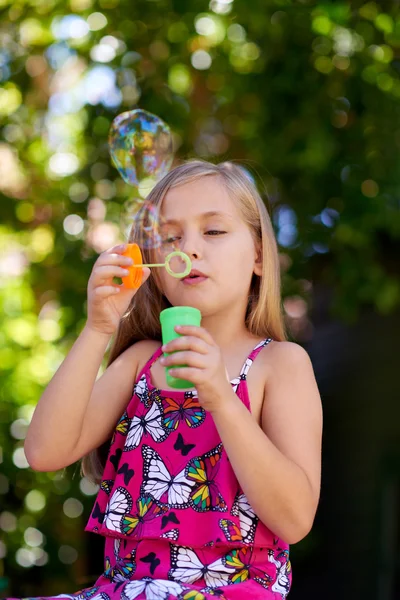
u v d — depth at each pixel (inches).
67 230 203.6
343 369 281.7
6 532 212.2
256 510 69.0
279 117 199.8
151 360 80.5
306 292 212.8
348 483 273.6
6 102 203.2
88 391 74.2
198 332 66.6
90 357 74.4
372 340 268.4
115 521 73.2
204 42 198.7
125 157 102.7
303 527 69.9
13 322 203.9
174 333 68.0
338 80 197.6
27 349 205.5
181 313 68.4
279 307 85.4
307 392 76.5
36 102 205.9
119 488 74.5
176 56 195.3
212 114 211.3
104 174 203.8
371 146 201.5
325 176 202.5
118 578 71.4
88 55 197.8
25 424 204.7
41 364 204.4
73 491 211.5
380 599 255.6
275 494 67.9
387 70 198.5
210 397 66.2
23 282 207.2
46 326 207.5
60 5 197.9
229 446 67.4
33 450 74.2
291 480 68.6
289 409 75.0
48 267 209.3
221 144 213.2
